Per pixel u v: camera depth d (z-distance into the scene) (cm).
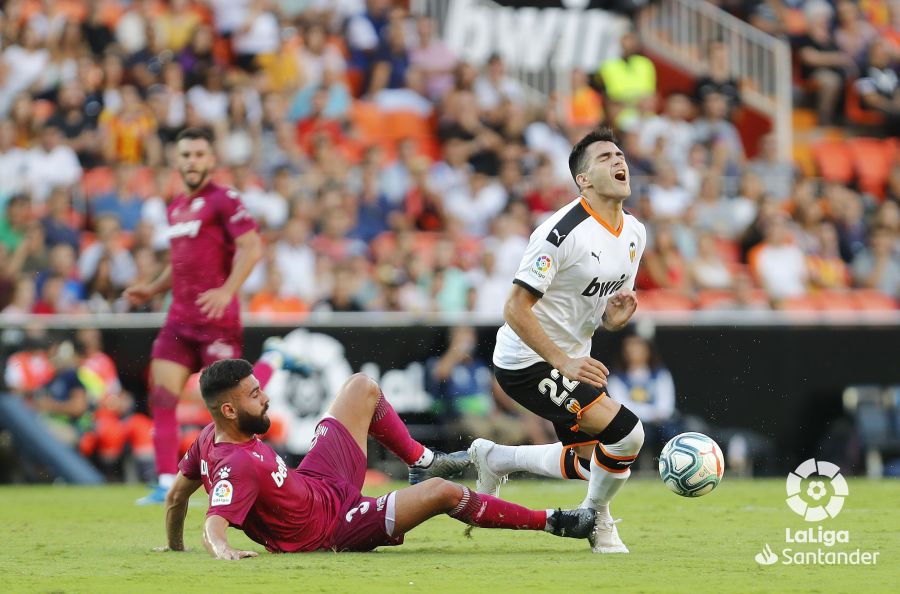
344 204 5725
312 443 2219
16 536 2534
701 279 5753
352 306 5103
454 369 4547
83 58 6419
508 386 2367
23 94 6178
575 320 2281
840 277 6156
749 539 2369
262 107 6297
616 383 4606
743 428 4678
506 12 7269
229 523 2006
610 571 1867
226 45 6788
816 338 4741
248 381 2009
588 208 2220
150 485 4281
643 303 5528
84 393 4459
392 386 4525
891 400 4772
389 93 6819
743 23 7562
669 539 2381
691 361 4672
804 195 6319
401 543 2122
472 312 5169
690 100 7219
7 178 5881
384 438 2306
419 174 5934
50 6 6638
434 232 5862
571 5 7425
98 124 6125
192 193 3325
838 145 7388
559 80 7256
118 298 5225
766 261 5925
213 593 1625
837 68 7712
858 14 7950
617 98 7156
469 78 6762
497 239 5650
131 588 1681
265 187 5894
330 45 6762
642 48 7569
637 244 2297
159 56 6506
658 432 4600
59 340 4488
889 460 4744
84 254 5319
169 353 3316
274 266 5372
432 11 7256
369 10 7019
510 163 6206
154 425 3341
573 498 3400
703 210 6166
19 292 5141
